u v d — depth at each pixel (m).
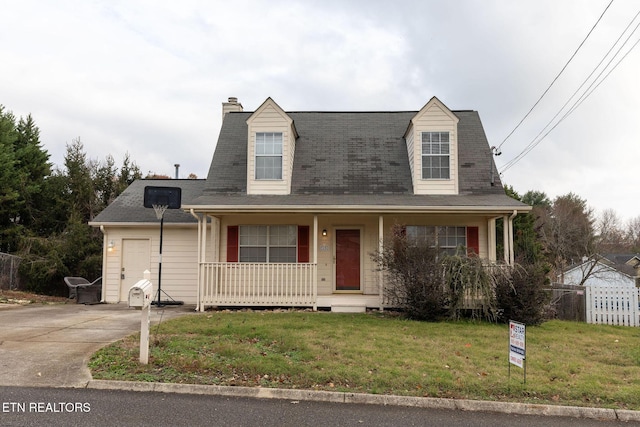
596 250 29.64
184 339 7.63
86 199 25.11
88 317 10.20
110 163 28.62
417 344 7.72
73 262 20.34
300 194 13.30
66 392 5.29
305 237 13.69
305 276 12.11
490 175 13.80
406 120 16.02
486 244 13.64
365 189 13.48
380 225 12.19
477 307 10.45
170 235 14.77
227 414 4.78
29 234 21.38
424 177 13.52
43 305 13.30
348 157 14.49
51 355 6.61
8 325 8.98
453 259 10.65
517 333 5.83
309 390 5.44
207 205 11.97
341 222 13.77
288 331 8.41
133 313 11.09
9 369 6.00
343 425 4.58
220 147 15.10
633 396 5.44
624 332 9.80
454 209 11.77
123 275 14.70
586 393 5.52
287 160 13.55
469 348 7.55
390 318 10.53
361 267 13.61
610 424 4.88
